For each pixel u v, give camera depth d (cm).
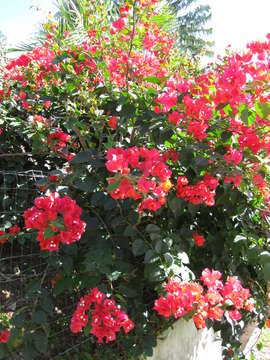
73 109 206
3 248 236
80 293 201
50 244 140
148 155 145
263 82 150
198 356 206
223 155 171
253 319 239
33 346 158
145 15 213
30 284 169
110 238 179
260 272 206
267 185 181
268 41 157
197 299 137
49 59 246
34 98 253
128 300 183
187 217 203
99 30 246
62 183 192
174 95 171
